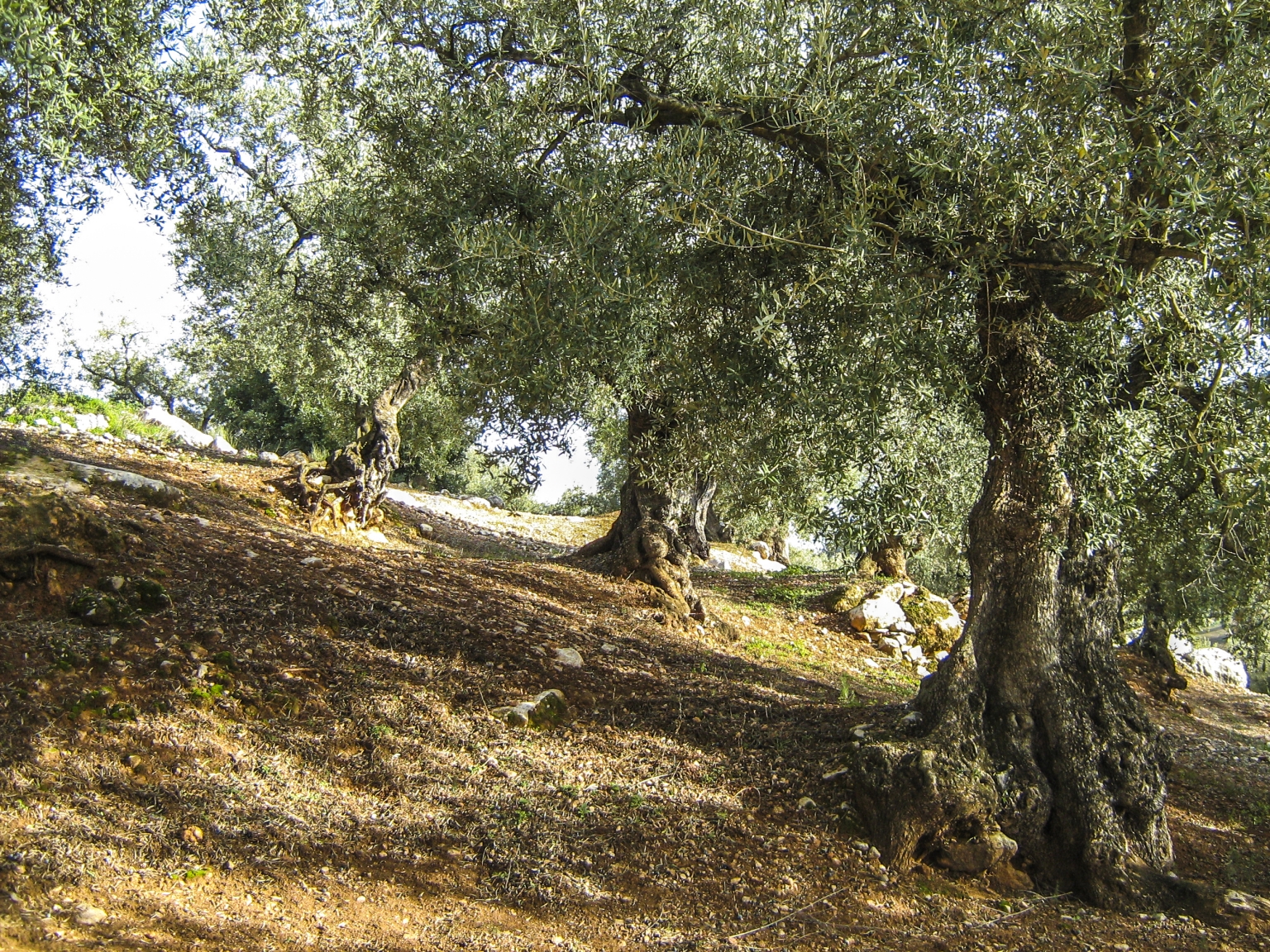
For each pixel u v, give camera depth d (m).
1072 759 5.83
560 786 5.89
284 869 4.64
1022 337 5.95
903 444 6.19
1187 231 4.69
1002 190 5.26
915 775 5.64
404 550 11.53
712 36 6.65
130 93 6.32
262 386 32.38
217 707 5.68
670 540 12.22
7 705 5.02
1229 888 5.73
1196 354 5.60
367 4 7.56
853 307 5.91
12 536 6.18
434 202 6.77
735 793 6.11
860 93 5.89
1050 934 5.07
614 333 5.70
